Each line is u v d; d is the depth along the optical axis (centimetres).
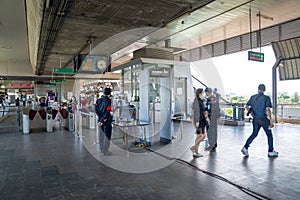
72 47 870
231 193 276
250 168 365
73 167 378
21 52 1266
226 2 581
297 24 755
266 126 430
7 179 325
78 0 452
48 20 547
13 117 1106
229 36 973
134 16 546
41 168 373
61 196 271
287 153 454
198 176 333
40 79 1823
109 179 324
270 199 260
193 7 497
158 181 316
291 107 1014
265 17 720
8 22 742
